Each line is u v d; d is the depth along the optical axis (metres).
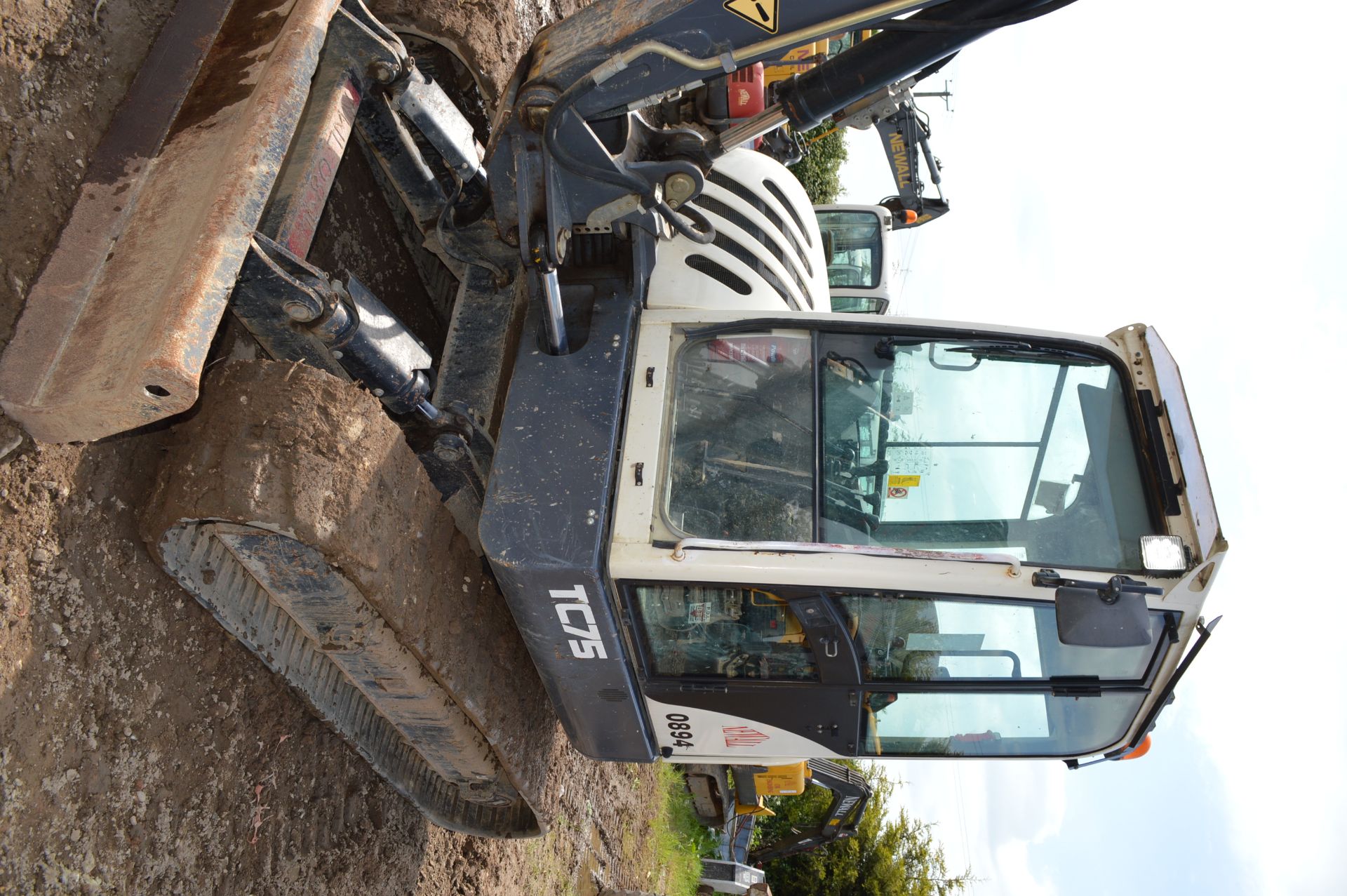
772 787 10.61
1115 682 3.35
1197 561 3.00
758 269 4.01
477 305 3.87
